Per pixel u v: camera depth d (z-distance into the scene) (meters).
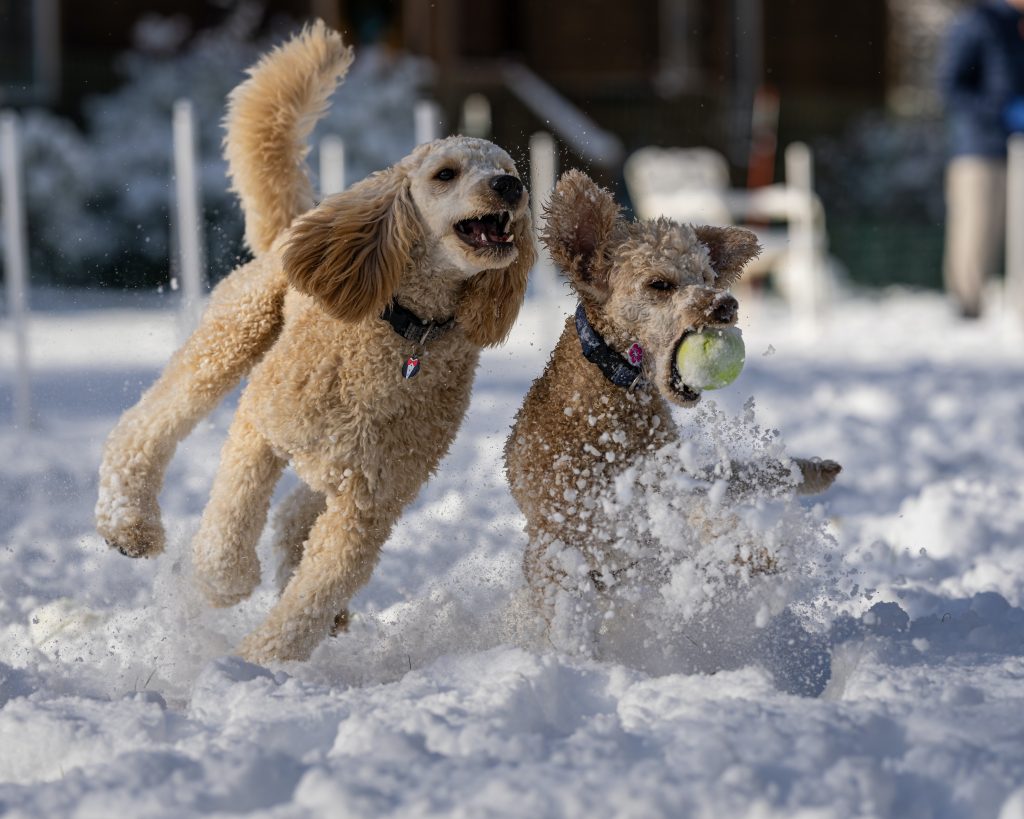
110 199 29.50
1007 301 28.81
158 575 8.56
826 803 4.56
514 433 8.06
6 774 5.55
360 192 7.44
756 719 5.36
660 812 4.45
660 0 39.06
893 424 16.17
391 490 7.45
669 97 38.06
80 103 32.22
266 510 7.92
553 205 7.78
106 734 5.58
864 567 9.59
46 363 18.23
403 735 5.18
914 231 38.50
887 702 5.71
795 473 7.50
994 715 5.48
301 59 8.73
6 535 10.20
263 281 8.09
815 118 39.66
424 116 15.48
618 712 5.92
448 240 7.29
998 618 7.84
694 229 8.19
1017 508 11.45
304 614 7.27
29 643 7.87
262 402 7.45
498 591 8.30
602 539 7.57
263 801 4.80
